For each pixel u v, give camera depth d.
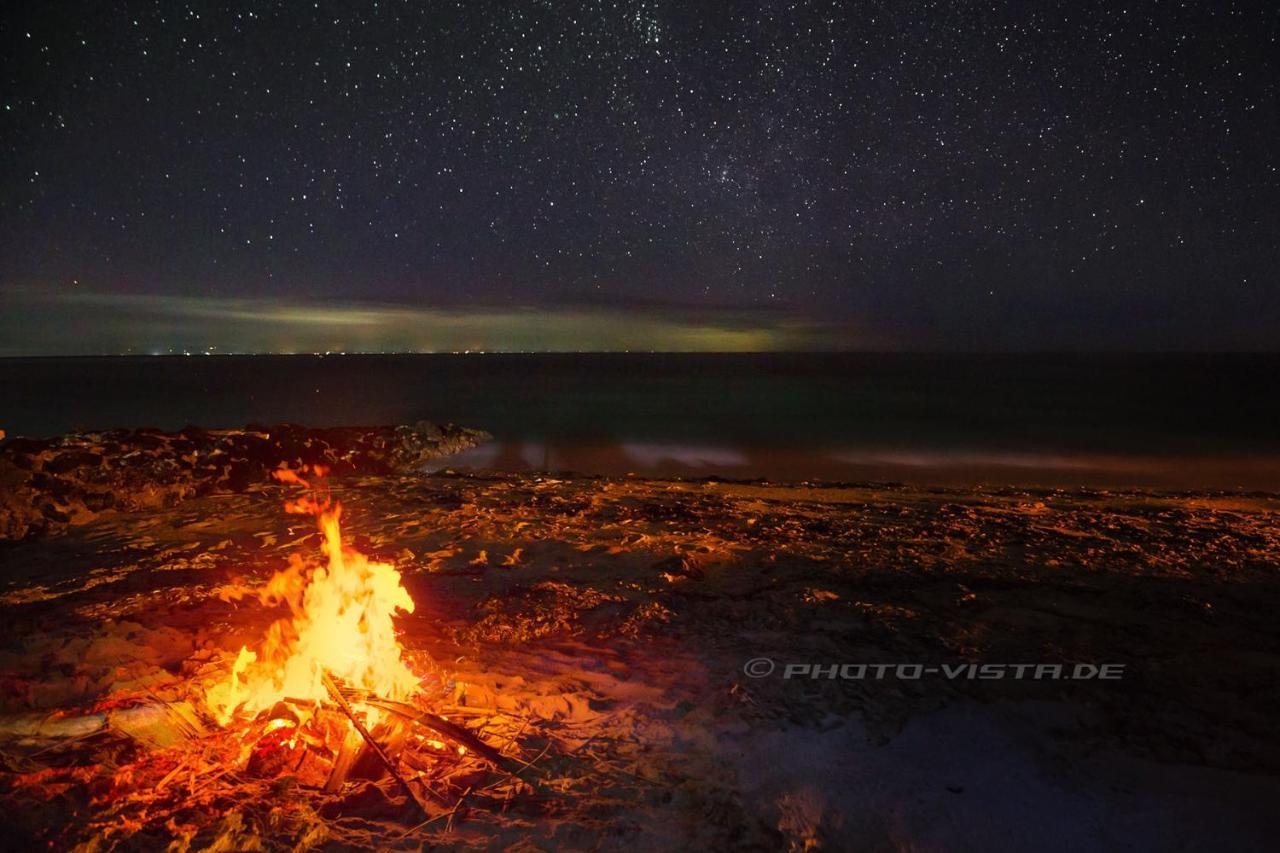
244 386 45.50
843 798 3.16
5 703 3.65
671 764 3.42
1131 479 15.09
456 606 5.71
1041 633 5.19
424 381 51.81
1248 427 22.89
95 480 9.46
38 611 5.39
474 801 3.10
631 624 5.30
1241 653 4.82
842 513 9.64
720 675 4.45
